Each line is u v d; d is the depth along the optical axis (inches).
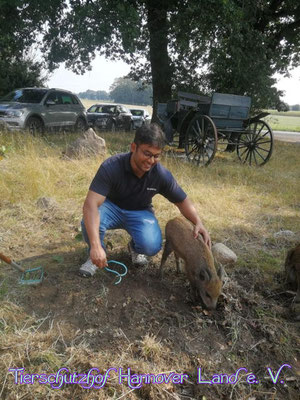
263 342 128.6
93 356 113.1
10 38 623.5
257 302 147.5
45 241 186.1
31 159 293.4
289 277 158.2
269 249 199.2
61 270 158.4
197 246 142.0
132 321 131.0
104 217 146.6
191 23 550.0
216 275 137.9
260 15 641.6
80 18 527.8
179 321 132.7
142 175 138.2
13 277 150.4
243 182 333.1
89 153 341.1
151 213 154.9
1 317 125.8
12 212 212.7
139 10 618.5
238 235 214.7
